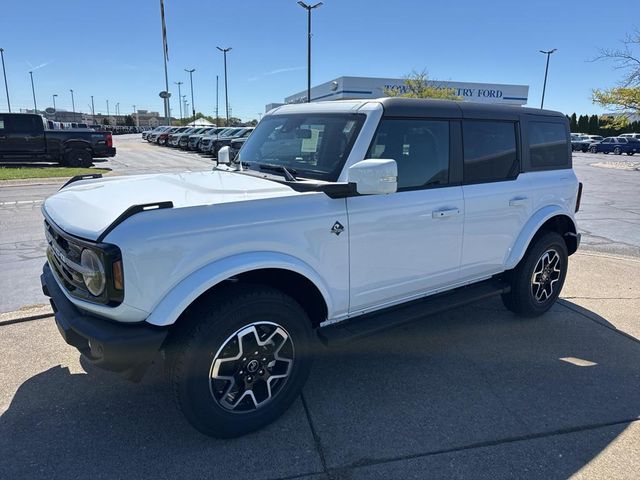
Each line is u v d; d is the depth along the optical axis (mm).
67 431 2896
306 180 3166
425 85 37531
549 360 3896
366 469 2643
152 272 2441
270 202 2779
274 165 3553
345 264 3123
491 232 4012
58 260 2928
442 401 3297
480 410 3197
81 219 2666
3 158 18641
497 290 4230
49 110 46469
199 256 2555
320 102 3775
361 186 2816
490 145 4012
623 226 9625
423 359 3885
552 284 4781
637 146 40719
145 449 2758
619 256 7195
